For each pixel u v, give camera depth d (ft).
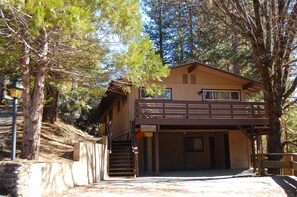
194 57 87.92
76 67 32.83
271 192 31.55
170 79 59.67
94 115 96.58
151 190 32.63
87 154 38.22
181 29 86.69
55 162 29.19
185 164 67.56
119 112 69.46
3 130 43.60
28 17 24.03
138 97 58.03
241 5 51.24
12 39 26.84
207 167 68.13
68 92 40.50
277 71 50.14
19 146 36.58
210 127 59.36
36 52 28.43
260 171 44.65
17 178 23.12
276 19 47.67
